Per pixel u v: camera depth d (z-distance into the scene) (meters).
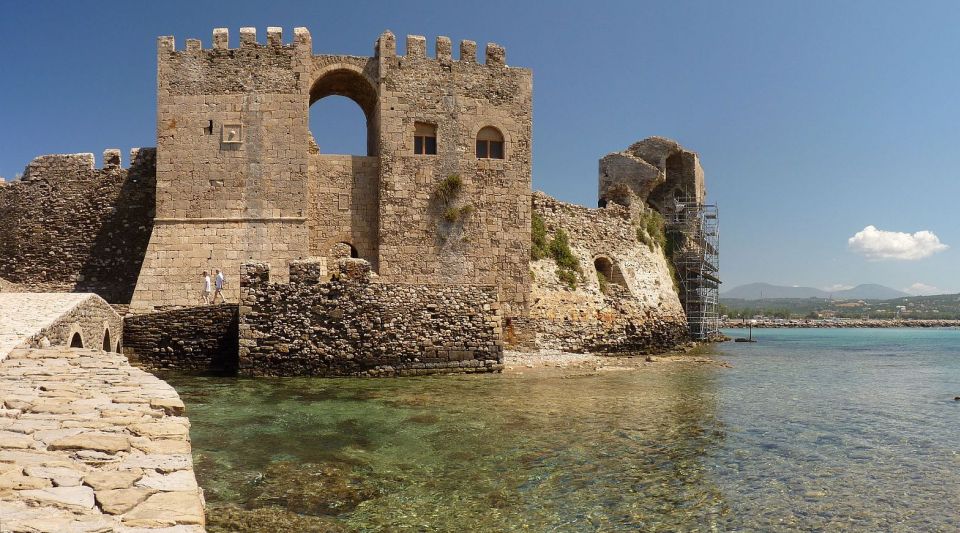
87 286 37.06
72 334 18.88
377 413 18.84
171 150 33.38
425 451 14.84
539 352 35.72
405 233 34.97
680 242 57.03
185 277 32.72
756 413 20.48
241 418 17.91
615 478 13.16
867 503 11.93
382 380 25.44
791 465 14.35
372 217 35.62
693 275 57.12
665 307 48.53
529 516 11.05
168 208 33.22
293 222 33.69
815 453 15.44
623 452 15.13
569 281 40.47
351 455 14.34
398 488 12.29
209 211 33.34
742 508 11.59
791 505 11.78
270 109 33.97
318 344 26.00
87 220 37.62
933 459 15.01
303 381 24.88
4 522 4.82
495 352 27.84
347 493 11.92
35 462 6.45
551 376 27.67
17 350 13.94
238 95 33.81
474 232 35.75
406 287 26.97
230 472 12.88
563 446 15.55
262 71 34.06
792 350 52.72
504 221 36.19
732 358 43.78
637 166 55.62
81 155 38.12
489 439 16.05
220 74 33.81
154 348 27.27
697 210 58.91
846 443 16.52
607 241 45.66
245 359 25.61
